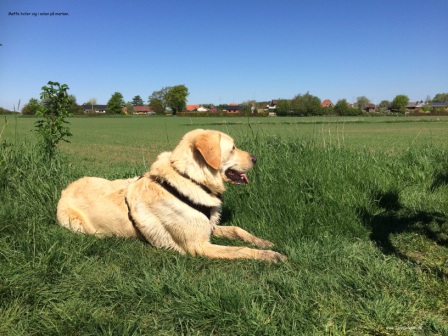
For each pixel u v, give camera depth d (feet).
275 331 3.24
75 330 3.41
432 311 3.62
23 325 3.50
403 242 5.32
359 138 31.63
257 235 5.74
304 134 10.43
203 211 4.97
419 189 7.73
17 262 4.33
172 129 51.60
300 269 4.45
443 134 36.83
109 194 5.50
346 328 3.36
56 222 5.75
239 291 3.74
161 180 5.04
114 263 4.71
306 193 6.46
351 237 5.58
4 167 6.90
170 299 3.82
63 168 7.78
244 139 8.96
